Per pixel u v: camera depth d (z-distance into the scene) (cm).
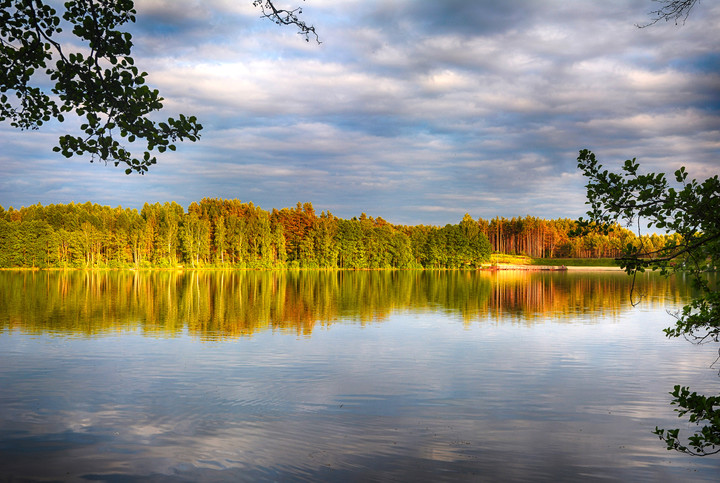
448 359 1772
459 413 1188
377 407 1230
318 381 1464
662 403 1276
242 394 1325
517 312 3241
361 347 1983
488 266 14225
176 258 11581
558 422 1132
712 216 542
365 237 12700
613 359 1781
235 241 11812
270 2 734
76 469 878
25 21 719
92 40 705
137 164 708
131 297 4094
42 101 763
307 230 12875
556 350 1941
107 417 1139
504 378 1516
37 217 11712
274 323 2650
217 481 838
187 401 1260
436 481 845
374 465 906
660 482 851
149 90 691
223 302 3772
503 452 969
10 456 928
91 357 1761
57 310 3167
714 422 555
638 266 588
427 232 15925
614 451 972
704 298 596
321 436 1038
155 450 960
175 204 13238
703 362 1734
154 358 1753
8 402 1241
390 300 4047
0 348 1914
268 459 926
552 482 849
